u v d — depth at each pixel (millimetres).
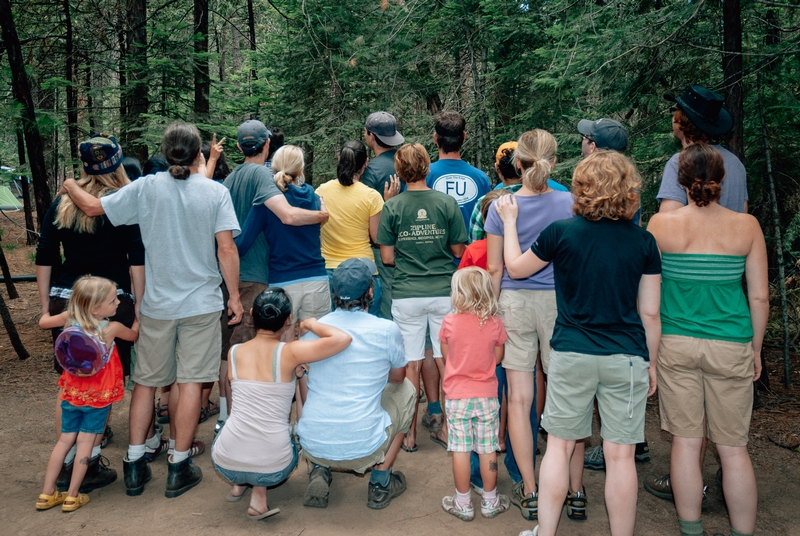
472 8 8469
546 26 7770
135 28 8961
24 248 12117
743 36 5270
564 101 7480
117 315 3426
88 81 12375
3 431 4258
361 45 8789
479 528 3047
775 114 4879
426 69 10141
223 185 3723
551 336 3068
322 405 3018
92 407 3160
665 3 5422
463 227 3740
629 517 2627
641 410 2625
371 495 3264
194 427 3365
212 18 16594
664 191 3088
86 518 3100
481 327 3082
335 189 4043
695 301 2775
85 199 3246
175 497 3348
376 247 4438
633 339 2611
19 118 6070
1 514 3123
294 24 10094
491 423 3105
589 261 2586
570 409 2674
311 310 3781
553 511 2686
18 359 5961
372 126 4340
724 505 3320
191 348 3324
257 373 2961
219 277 3473
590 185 2578
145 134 8438
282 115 10305
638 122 5430
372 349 3004
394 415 3225
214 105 10789
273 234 3693
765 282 2768
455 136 4043
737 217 2777
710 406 2793
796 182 5191
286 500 3355
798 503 3254
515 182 3578
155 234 3244
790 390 4816
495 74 8195
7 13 5926
